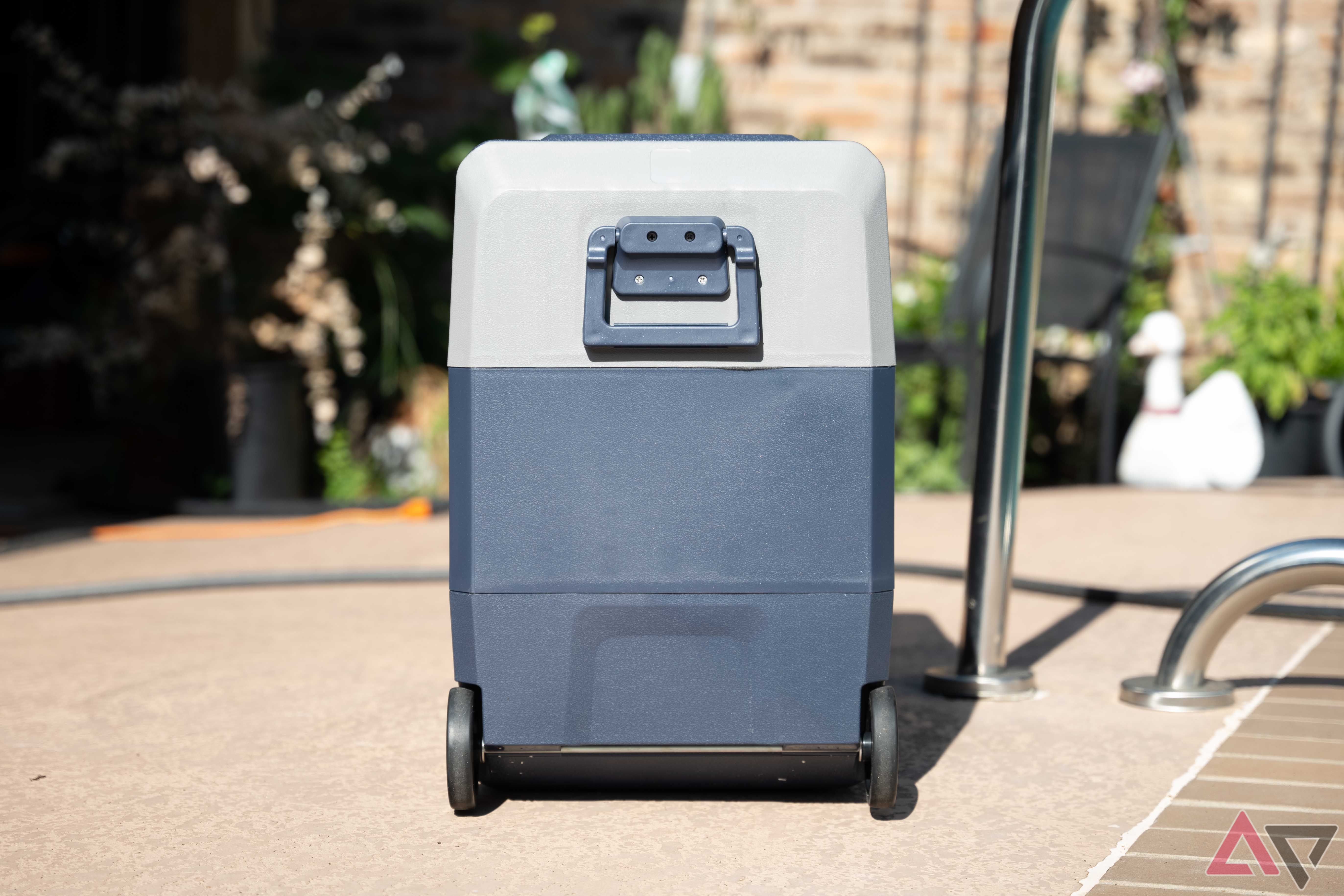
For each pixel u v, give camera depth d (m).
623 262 2.03
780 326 2.04
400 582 4.24
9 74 7.76
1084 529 5.08
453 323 2.10
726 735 2.11
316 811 2.15
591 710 2.10
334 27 6.91
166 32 7.57
